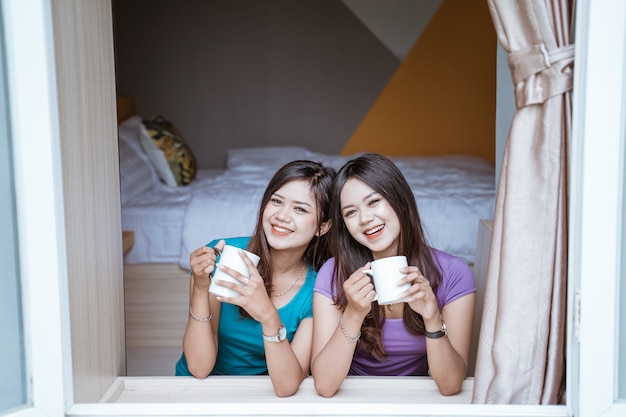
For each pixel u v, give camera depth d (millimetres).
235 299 1628
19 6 1377
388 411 1516
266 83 5934
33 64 1393
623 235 1429
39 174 1418
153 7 5809
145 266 3494
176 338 3451
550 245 1601
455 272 1871
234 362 2043
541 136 1584
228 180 4305
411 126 5984
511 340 1621
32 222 1429
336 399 1688
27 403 1476
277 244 1843
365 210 1757
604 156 1398
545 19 1529
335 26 5902
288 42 5906
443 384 1695
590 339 1438
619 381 1463
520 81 1577
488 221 2680
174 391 1769
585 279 1427
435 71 5930
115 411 1508
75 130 1565
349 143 6008
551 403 1612
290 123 5984
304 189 1827
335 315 1827
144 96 5883
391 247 1837
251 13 5863
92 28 1687
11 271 1438
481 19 5844
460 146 5984
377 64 5945
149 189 4211
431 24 5887
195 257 1757
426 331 1684
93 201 1676
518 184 1604
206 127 5949
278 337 1653
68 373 1490
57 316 1448
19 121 1405
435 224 3428
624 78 1392
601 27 1375
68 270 1517
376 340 1844
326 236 1953
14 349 1450
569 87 1546
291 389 1700
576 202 1450
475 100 5934
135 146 4375
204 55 5875
